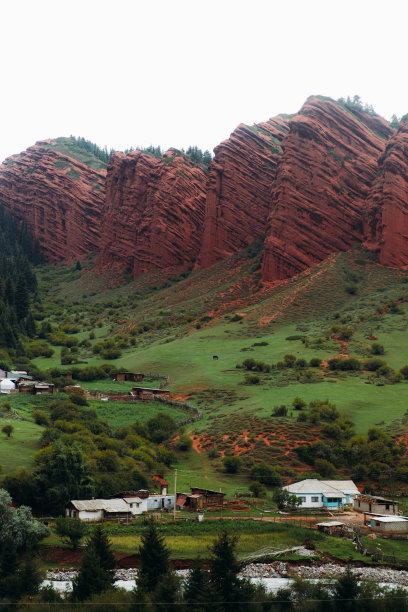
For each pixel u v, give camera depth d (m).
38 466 92.38
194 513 93.12
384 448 116.44
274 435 123.25
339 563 78.38
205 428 131.88
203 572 64.75
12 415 123.00
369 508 97.44
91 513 87.06
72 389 151.75
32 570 66.06
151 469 108.31
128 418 137.00
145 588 63.91
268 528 86.94
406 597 64.75
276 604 63.97
